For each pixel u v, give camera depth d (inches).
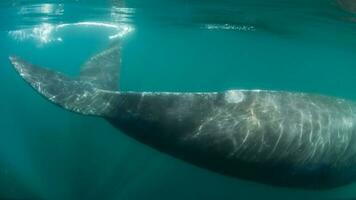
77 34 785.6
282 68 1423.5
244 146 302.2
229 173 321.1
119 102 313.0
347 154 346.6
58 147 697.6
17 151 773.9
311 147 320.8
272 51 1034.1
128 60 1343.5
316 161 326.0
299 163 319.0
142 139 324.5
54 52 1040.8
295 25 610.5
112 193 570.6
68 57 1099.3
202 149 306.5
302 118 325.4
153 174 639.1
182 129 305.6
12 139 923.4
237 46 1005.2
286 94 339.6
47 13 622.2
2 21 697.0
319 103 349.1
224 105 312.2
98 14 630.5
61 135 737.0
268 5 480.4
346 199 550.0
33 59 1095.0
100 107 310.8
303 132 319.0
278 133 309.9
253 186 573.3
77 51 1019.9
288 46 892.6
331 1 428.1
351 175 373.4
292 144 313.1
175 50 1195.3
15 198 539.2
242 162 307.0
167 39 958.4
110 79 364.2
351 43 721.0
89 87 332.8
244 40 871.7
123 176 617.3
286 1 449.1
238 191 618.2
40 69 341.7
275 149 307.7
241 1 470.0
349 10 459.8
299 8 481.7
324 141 327.9
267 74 1568.7
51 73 340.5
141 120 310.7
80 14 631.8
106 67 387.2
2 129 994.1
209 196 593.6
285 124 315.0
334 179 358.0
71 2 540.4
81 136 724.7
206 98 312.8
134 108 310.2
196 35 848.3
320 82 1674.5
